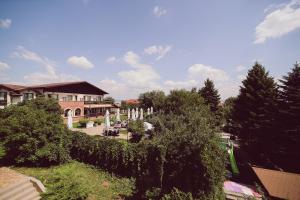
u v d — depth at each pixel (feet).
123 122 104.58
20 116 40.09
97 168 41.68
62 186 26.25
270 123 64.49
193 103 102.83
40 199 25.96
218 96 147.74
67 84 114.32
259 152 68.49
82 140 45.65
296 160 57.93
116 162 40.60
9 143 38.27
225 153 25.38
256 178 41.86
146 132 71.20
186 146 25.85
